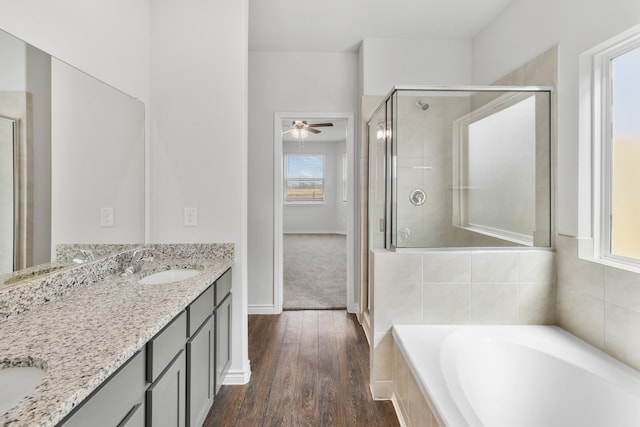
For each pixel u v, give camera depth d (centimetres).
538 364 161
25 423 59
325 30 289
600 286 162
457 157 209
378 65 304
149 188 207
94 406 78
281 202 333
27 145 121
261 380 212
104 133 166
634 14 144
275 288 328
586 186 176
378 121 260
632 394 128
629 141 159
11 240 115
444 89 209
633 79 157
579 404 144
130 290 144
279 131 327
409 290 193
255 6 254
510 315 195
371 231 283
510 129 203
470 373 163
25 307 117
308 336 276
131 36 188
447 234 207
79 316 113
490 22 274
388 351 195
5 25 114
